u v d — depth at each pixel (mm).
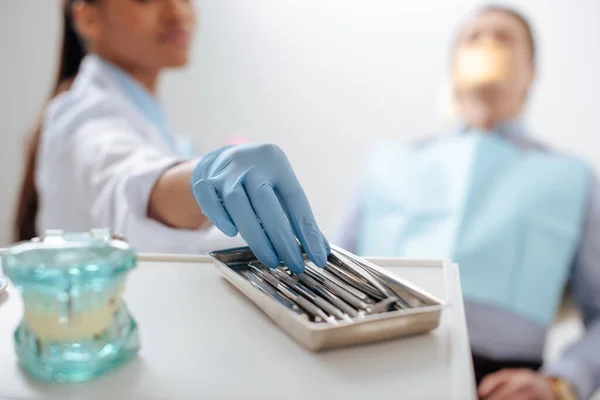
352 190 1236
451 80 1153
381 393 210
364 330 246
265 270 344
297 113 1280
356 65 1235
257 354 243
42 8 1357
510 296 952
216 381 219
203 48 1290
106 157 620
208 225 513
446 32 1177
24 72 1393
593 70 1119
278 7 1248
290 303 282
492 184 1021
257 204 354
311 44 1249
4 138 1428
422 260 384
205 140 1324
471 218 1001
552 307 949
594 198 988
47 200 730
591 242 973
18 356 230
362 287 299
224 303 306
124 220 532
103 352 223
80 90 816
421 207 1050
